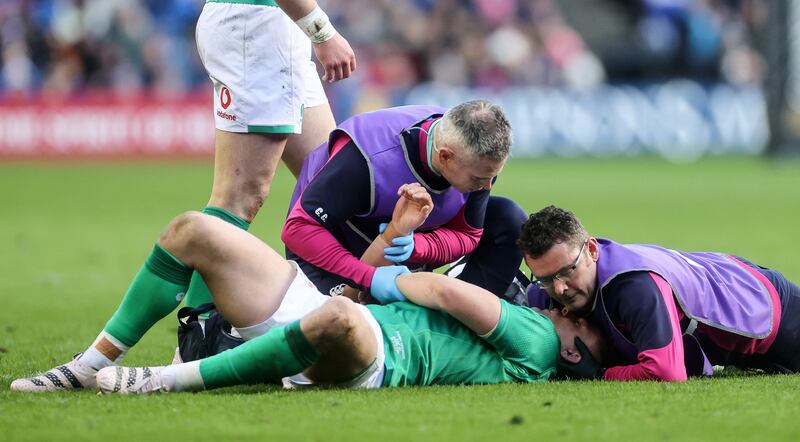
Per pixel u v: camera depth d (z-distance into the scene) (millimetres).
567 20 97188
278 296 16797
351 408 15250
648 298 17172
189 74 82938
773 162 82938
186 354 17812
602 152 86625
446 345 17219
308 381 16953
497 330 17188
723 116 87438
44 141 80125
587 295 17578
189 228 16547
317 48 21250
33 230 46438
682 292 17703
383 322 17016
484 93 85188
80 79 81938
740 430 14023
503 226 20031
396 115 19094
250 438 13664
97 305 28391
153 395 16141
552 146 86188
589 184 68062
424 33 84938
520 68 86000
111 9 82875
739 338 18328
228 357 16172
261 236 43312
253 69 21078
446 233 19375
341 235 19281
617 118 86500
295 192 19906
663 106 86625
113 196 60500
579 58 88625
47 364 19703
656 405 15484
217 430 14039
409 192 18141
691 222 48438
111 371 16312
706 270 18391
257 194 21438
